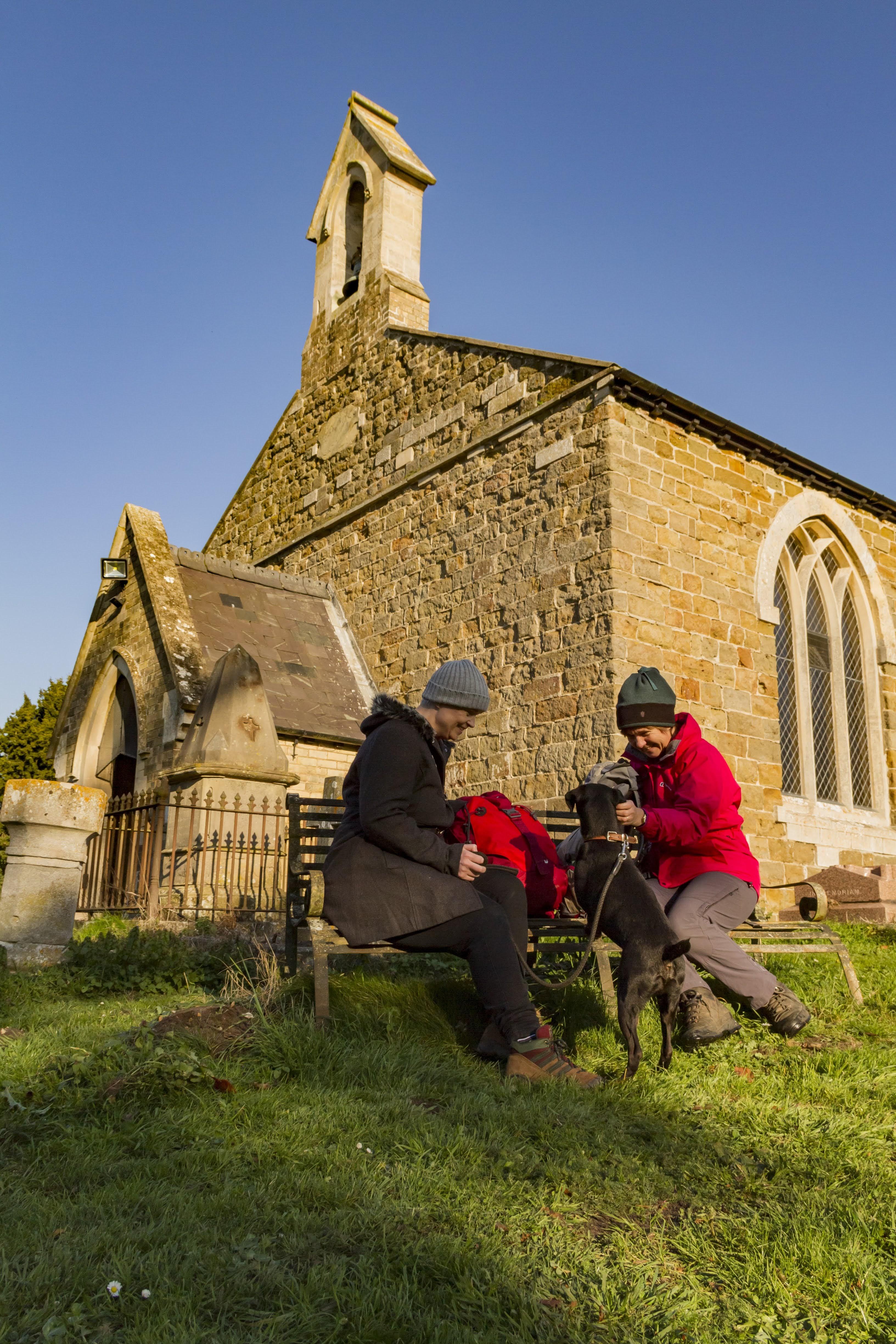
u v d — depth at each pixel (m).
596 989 5.03
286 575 15.55
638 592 10.62
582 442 11.19
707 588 11.34
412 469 14.34
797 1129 3.34
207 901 8.87
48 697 23.98
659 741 4.62
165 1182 2.64
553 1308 2.14
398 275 16.38
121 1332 1.93
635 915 3.96
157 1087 3.28
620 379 10.91
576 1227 2.54
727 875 4.63
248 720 10.05
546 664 11.10
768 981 4.61
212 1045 3.78
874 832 12.95
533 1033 3.76
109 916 9.16
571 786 10.42
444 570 13.22
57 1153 2.86
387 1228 2.39
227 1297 2.08
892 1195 2.77
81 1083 3.40
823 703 13.34
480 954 3.88
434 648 13.12
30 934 7.22
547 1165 2.86
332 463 16.56
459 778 11.93
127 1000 5.85
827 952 5.90
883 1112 3.56
